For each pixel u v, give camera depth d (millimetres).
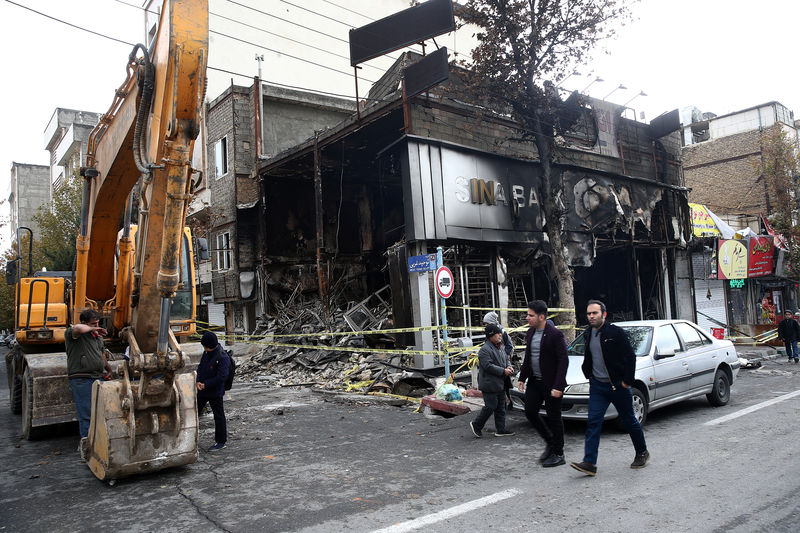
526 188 15383
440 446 6680
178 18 4605
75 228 26344
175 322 8883
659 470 5250
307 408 9625
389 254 13531
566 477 5191
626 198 18688
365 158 18016
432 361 11508
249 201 18453
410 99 12984
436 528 4062
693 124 34938
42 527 4426
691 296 21688
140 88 5266
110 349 8227
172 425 5598
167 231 4855
